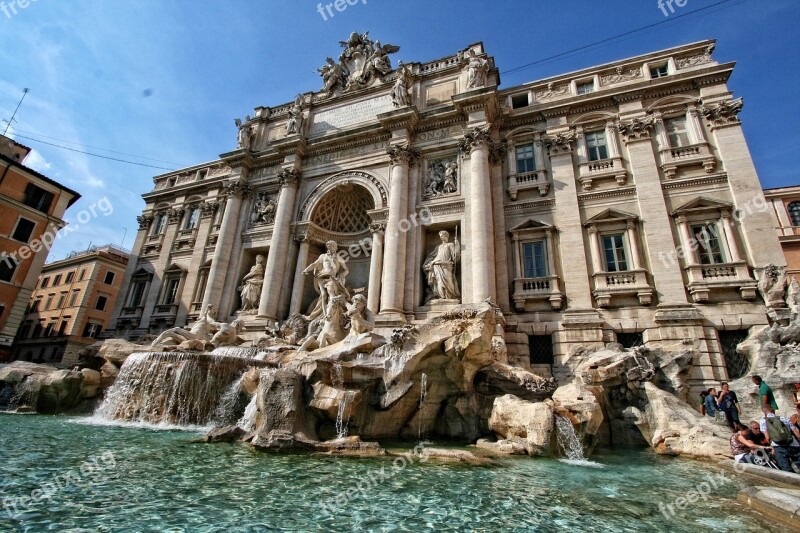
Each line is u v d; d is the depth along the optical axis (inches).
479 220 846.5
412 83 1089.4
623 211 826.8
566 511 232.2
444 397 534.6
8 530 166.7
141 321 1236.5
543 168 912.9
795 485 285.4
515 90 1013.2
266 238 1139.3
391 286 864.9
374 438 464.4
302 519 201.5
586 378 577.0
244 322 1007.0
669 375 638.5
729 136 800.9
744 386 613.3
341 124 1162.0
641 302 754.2
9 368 689.6
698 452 438.0
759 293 696.4
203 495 229.5
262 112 1321.4
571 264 826.2
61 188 1347.2
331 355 547.2
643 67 919.0
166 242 1341.0
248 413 465.7
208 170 1408.7
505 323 802.8
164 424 531.8
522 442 419.5
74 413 628.7
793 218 1337.4
